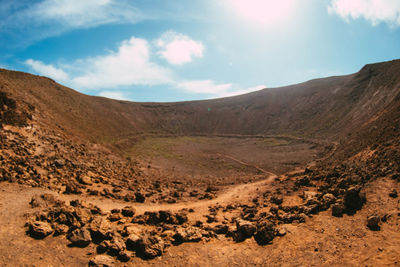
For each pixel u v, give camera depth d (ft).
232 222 56.90
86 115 253.85
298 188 77.56
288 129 330.54
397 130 84.12
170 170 164.66
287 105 405.80
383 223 40.86
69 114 213.87
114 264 36.24
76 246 39.27
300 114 355.97
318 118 313.32
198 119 446.19
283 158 200.34
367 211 45.91
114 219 52.70
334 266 33.35
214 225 54.54
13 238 37.73
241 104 475.31
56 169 79.66
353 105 275.18
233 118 432.25
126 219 54.49
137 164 160.76
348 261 33.65
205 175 159.22
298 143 254.27
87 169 93.97
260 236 44.70
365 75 321.32
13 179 60.59
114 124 303.27
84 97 336.90
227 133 390.21
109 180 90.63
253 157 219.20
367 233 39.27
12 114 104.99
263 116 405.80
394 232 37.63
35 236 39.45
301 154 203.92
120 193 78.33
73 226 43.47
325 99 351.25
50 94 234.58
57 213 46.26
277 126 359.25
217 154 240.94
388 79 233.76
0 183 57.52
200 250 42.32
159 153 227.20
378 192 51.26
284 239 43.42
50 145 101.55
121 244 40.40
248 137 345.10
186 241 45.14
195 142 321.93
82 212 48.19
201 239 45.96
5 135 86.69
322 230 43.60
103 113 318.04
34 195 53.93
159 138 338.95
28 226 41.27
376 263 31.50
